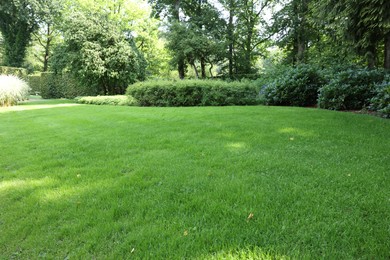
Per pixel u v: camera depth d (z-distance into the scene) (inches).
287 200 75.3
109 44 601.9
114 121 237.1
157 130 185.2
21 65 1032.8
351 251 53.2
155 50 908.0
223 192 81.9
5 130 219.8
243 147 132.4
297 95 327.0
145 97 419.8
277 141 140.7
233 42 797.9
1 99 447.5
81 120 253.3
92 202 80.4
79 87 755.4
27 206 80.4
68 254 57.6
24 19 951.6
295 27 570.9
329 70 334.3
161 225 66.1
